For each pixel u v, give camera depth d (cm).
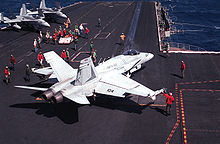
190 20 7925
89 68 1902
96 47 3653
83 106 2089
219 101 2094
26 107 2100
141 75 2680
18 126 1836
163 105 2072
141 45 3678
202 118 1861
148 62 3050
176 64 2959
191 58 3141
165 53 3347
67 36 4053
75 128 1791
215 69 2770
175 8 9769
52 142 1644
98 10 6650
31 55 3438
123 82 2047
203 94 2217
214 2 10688
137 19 5403
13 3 10900
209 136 1648
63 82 1909
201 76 2600
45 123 1862
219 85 2380
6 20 4678
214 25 7300
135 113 1964
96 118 1909
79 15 6078
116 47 3616
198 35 6394
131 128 1772
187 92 2267
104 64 2245
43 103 2162
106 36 4219
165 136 1667
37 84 2531
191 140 1614
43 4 5519
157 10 6378
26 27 5091
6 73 2492
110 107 2062
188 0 11506
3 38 4338
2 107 2108
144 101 2147
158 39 3950
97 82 2017
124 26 4850
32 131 1772
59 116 1950
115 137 1677
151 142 1612
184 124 1792
